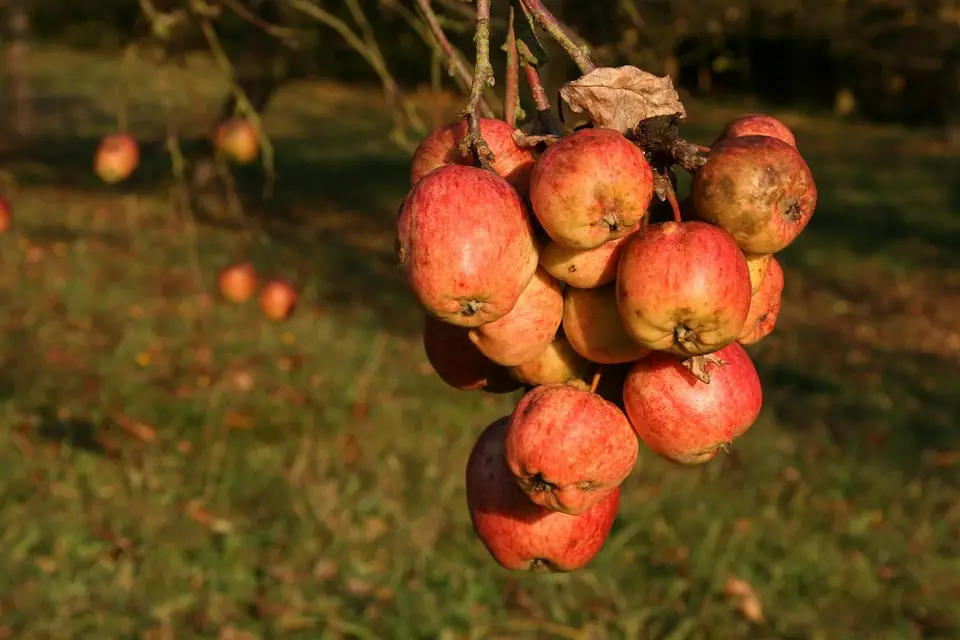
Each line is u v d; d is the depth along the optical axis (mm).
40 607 4055
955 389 7227
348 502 5039
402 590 4324
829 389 7105
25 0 9500
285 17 8109
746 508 5141
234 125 6543
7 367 6609
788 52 20203
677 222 1226
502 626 4203
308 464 5453
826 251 11250
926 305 9477
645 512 5023
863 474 5590
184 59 5742
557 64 3559
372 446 5684
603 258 1238
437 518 4910
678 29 5633
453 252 1185
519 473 1332
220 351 7184
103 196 12539
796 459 5793
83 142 16203
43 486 5004
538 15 1302
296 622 4156
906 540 4934
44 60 24734
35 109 18953
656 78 1264
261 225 11523
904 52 11812
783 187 1217
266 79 8352
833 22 10312
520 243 1218
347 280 9391
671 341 1225
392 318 8242
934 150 18172
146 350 7129
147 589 4258
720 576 4508
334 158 16531
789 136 1377
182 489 5074
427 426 6000
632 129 1258
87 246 10023
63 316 7805
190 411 5984
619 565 4668
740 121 1384
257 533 4727
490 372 1548
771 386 7141
